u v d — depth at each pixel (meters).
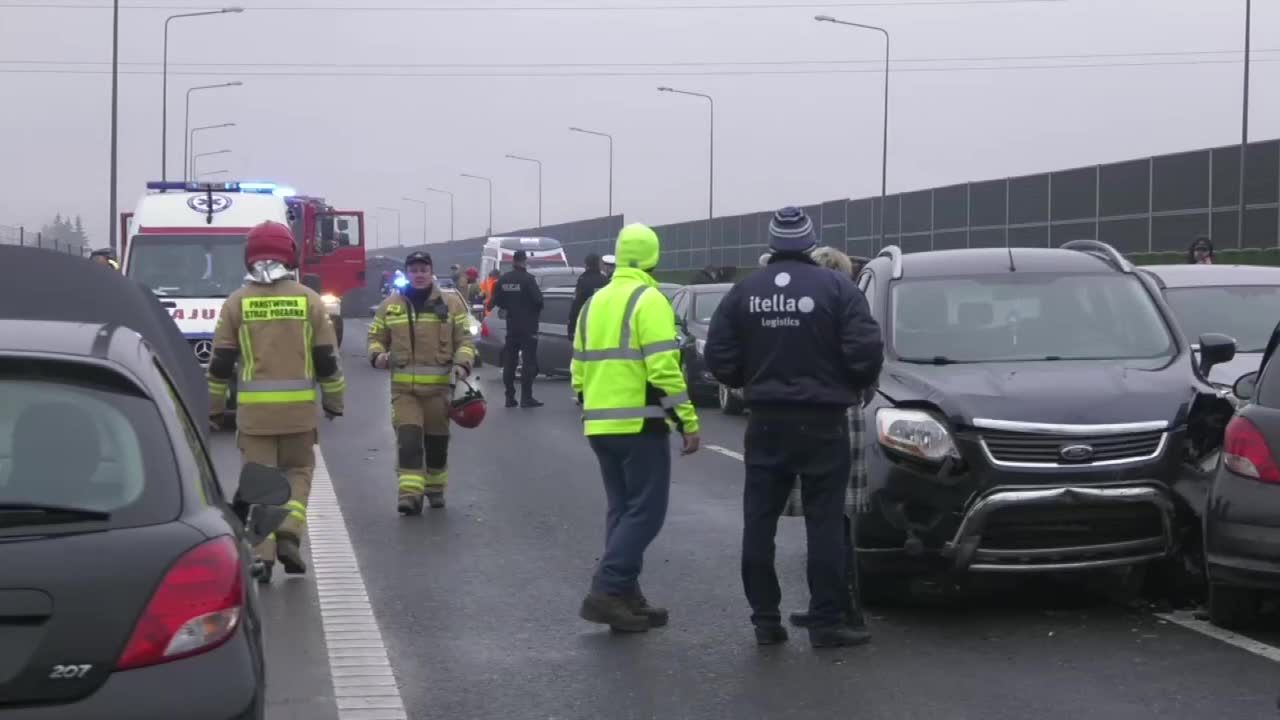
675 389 7.91
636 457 8.04
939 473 7.92
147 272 21.11
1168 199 40.16
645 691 6.88
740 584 9.27
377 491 13.44
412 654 7.59
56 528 4.14
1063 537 7.93
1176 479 7.99
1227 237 38.25
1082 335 9.23
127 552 4.13
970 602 8.67
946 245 50.00
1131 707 6.50
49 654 3.99
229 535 4.37
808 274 7.49
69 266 5.97
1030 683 6.91
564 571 9.72
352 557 10.20
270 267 9.37
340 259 40.06
